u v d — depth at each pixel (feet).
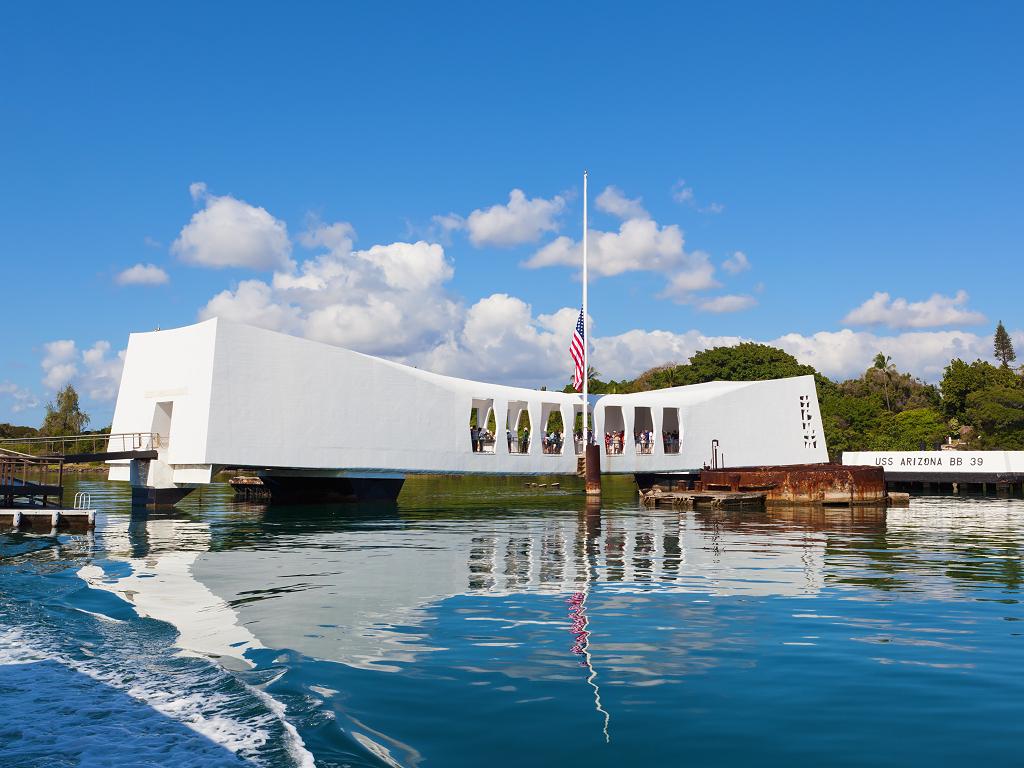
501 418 125.90
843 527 78.07
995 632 30.76
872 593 39.70
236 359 97.91
